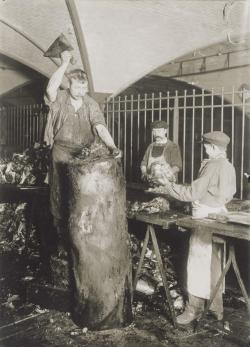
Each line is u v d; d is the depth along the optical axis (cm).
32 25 783
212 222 382
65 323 418
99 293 392
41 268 571
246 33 796
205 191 410
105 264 390
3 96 1213
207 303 412
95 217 388
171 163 596
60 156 459
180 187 411
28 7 742
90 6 716
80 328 407
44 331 403
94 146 416
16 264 604
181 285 479
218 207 409
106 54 809
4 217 772
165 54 847
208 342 379
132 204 478
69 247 412
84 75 441
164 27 787
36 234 683
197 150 1143
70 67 842
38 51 859
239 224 368
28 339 388
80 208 390
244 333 394
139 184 703
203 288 402
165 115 1187
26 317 434
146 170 611
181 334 393
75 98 450
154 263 512
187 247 490
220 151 411
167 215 425
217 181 404
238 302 464
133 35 791
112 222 393
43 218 631
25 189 655
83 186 387
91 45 786
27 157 743
